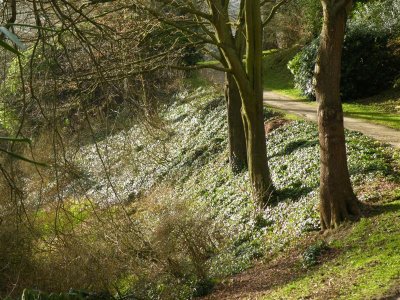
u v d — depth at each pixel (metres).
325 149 12.98
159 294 13.00
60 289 11.83
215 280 13.83
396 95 24.91
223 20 16.91
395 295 8.48
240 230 16.88
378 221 12.27
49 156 12.13
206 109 28.94
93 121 13.49
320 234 13.36
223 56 18.30
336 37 12.29
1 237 11.95
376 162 15.82
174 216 14.20
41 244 13.20
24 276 12.13
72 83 12.41
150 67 15.95
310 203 15.37
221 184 21.08
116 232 11.52
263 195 17.12
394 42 28.27
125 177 25.45
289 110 25.91
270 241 15.11
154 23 14.89
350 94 26.58
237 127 20.98
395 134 18.72
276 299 10.52
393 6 27.67
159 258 13.40
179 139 28.12
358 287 9.30
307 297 9.78
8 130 12.36
